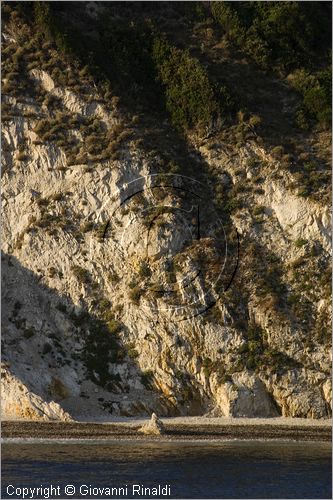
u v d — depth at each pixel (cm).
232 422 9188
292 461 7738
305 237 10444
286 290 10112
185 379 9506
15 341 9612
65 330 9838
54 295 10025
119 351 9675
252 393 9419
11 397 8969
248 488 6931
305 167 10969
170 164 10762
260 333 9806
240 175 10912
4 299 10006
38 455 7700
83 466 7388
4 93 11075
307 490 6975
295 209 10569
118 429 8738
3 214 10544
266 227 10544
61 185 10588
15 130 10869
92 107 11144
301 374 9575
